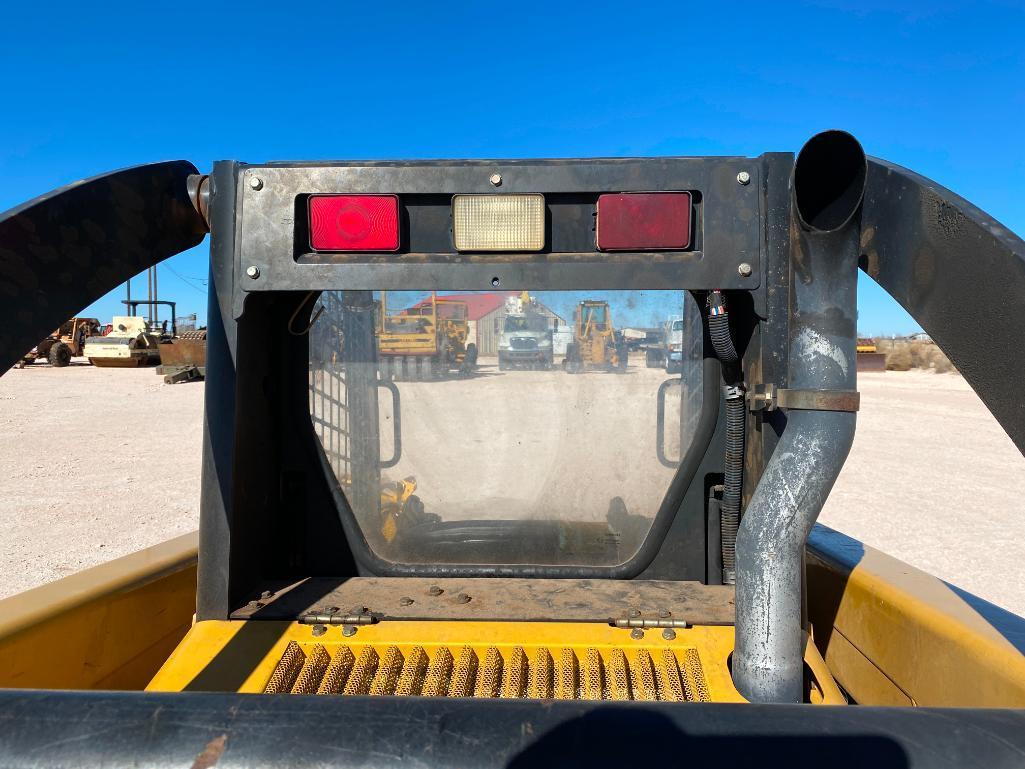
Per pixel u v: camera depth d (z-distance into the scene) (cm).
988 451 1243
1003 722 79
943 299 139
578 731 78
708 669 154
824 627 227
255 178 165
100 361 3347
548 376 193
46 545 675
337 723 80
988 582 584
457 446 195
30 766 77
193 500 862
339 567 199
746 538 139
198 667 158
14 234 139
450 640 165
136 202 165
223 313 170
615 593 185
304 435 199
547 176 159
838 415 134
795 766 75
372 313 195
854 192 131
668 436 192
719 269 160
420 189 160
